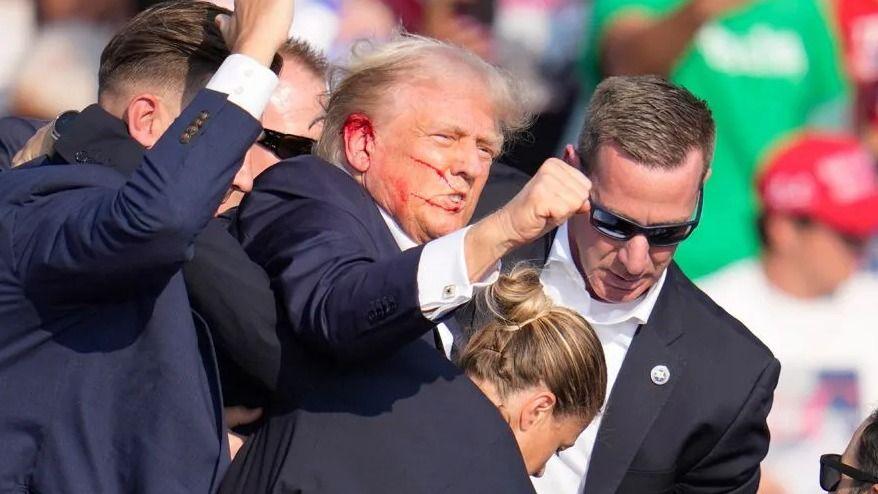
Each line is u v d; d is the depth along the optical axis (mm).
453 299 9234
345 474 9930
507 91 11094
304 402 10188
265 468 10148
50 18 20141
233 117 9422
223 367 10641
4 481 9672
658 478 13469
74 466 9664
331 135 11234
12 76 20094
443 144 10828
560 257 13562
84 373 9711
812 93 20203
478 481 9984
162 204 9047
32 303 9555
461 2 19359
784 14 19750
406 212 10859
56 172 9820
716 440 13562
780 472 20078
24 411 9672
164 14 10781
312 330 9766
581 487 13523
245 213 10930
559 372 10922
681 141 12844
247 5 9898
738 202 20219
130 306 9734
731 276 20359
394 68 10930
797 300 20391
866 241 20438
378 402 10094
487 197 14539
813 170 20250
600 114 13102
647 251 13062
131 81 10711
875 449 12195
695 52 19500
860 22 20125
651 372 13508
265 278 10391
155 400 9695
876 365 20406
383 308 9352
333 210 10523
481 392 10391
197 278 10336
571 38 19469
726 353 13688
